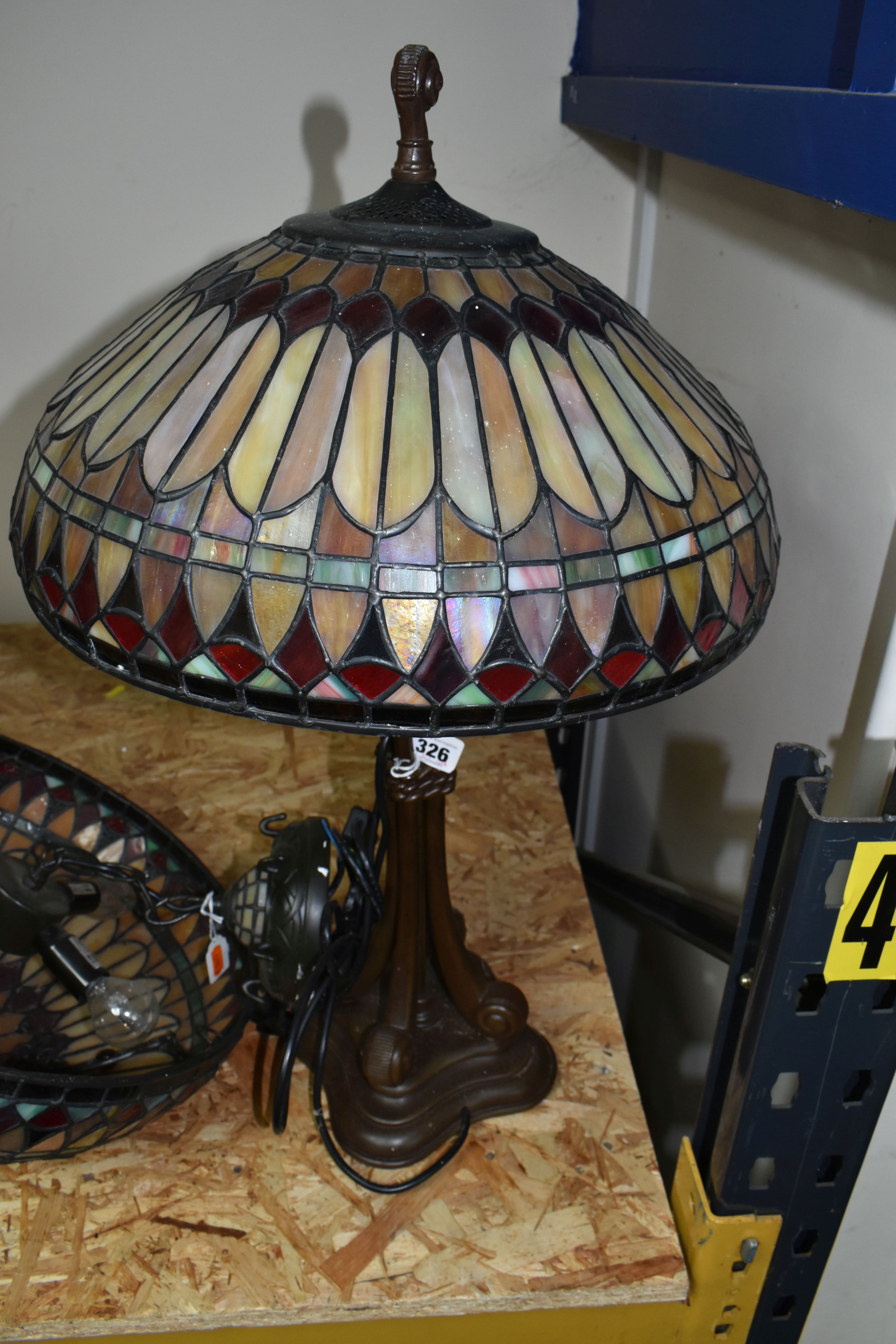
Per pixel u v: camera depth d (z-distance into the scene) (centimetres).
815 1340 87
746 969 65
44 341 125
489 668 41
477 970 77
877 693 70
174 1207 68
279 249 49
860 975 57
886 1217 75
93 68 109
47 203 116
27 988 79
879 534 70
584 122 110
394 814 67
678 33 87
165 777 110
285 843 72
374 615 40
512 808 109
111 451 45
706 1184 70
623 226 127
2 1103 58
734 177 95
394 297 45
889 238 67
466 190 123
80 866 76
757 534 51
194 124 114
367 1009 78
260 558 41
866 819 52
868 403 71
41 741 114
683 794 119
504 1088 76
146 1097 64
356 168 119
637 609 43
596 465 44
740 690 100
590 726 160
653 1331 70
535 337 45
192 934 85
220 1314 62
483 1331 67
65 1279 63
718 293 101
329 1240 67
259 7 108
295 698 42
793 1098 62
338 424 42
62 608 46
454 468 42
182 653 43
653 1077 139
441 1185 71
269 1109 76
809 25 64
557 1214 69
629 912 142
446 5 111
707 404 53
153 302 124
